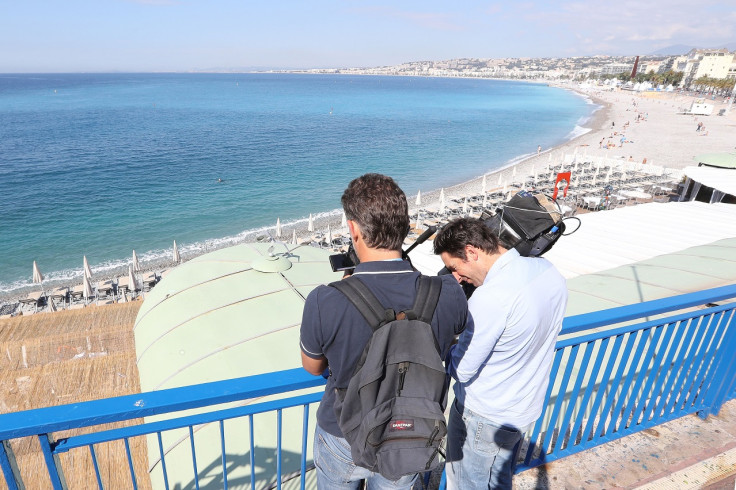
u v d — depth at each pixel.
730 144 71.50
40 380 9.81
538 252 2.61
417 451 1.47
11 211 40.47
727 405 3.90
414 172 56.69
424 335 1.48
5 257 31.31
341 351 1.48
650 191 37.47
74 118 112.81
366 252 1.61
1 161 61.34
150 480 7.33
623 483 3.15
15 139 79.62
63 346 11.09
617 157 56.19
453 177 53.91
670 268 7.48
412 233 28.72
